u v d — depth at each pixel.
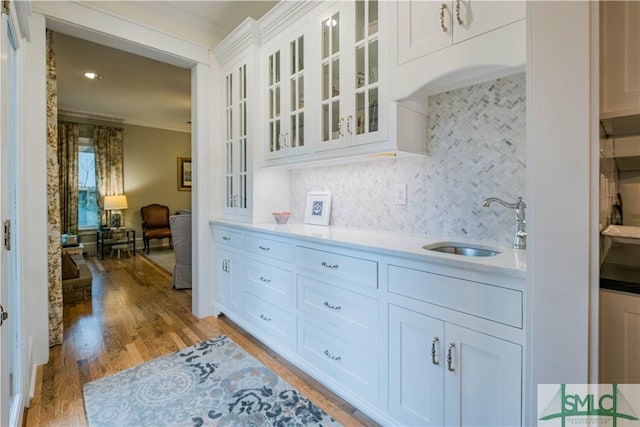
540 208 0.91
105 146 5.93
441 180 1.79
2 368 1.11
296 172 2.73
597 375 0.87
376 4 1.69
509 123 1.54
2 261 1.12
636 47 0.84
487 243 1.61
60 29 2.15
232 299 2.60
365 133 1.74
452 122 1.74
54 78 2.27
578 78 0.84
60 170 5.45
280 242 2.07
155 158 6.62
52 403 1.63
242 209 2.62
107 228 5.73
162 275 4.30
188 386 1.78
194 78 2.77
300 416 1.55
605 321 0.90
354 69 1.79
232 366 1.99
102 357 2.10
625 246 1.03
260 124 2.53
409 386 1.37
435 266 1.26
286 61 2.27
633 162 1.12
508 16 1.20
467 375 1.19
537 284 0.93
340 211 2.36
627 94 0.85
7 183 1.27
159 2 2.39
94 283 3.88
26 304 1.60
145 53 2.53
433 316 1.28
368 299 1.52
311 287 1.84
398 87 1.56
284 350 2.06
